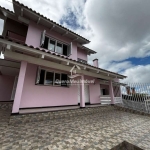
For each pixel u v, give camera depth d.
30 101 5.20
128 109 7.13
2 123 3.71
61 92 6.55
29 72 5.45
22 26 6.80
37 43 6.46
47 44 7.05
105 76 7.96
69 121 4.39
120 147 2.26
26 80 5.26
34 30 6.52
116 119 4.90
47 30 7.19
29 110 4.72
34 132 3.00
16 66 5.56
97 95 9.16
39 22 6.67
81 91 6.25
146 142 2.51
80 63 5.39
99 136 2.82
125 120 4.73
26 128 3.31
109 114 6.17
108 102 8.57
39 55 4.30
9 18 6.33
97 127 3.62
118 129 3.45
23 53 4.17
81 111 5.83
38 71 5.57
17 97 3.92
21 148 2.10
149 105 6.23
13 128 3.26
